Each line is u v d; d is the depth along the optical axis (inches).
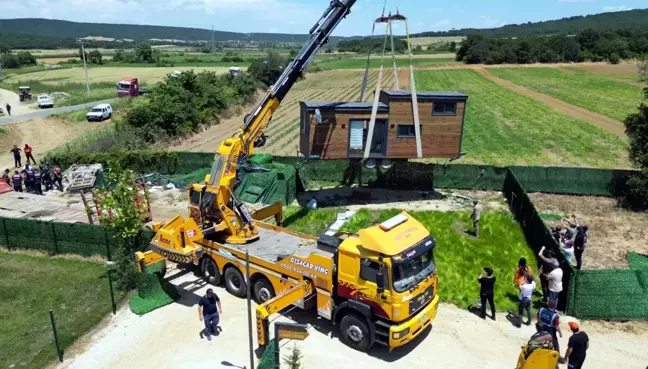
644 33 5644.7
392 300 491.2
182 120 1811.0
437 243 805.9
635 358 530.9
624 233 867.4
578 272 594.6
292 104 2596.0
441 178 1104.8
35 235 796.0
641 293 596.7
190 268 740.7
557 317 494.3
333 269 540.4
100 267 744.3
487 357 531.8
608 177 1045.8
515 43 4845.0
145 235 744.3
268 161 1196.5
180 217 658.8
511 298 648.4
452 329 581.6
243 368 513.0
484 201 1021.8
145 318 608.4
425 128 927.7
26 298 658.2
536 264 744.3
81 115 2127.2
